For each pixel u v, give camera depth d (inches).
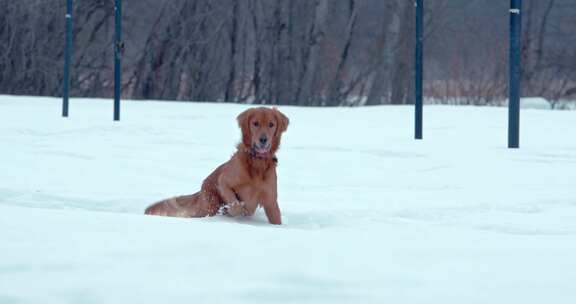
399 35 1534.2
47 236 187.8
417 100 593.9
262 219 301.9
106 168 415.5
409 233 216.7
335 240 189.9
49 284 151.7
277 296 146.4
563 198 334.6
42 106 938.1
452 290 150.3
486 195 347.6
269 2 1524.4
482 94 1473.9
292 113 941.8
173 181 382.0
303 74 1534.2
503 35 1582.2
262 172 290.2
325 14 1520.7
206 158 471.5
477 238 202.8
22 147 503.5
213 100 1528.1
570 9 1595.7
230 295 146.5
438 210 307.0
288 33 1529.3
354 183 389.7
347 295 147.3
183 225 206.5
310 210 303.9
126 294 146.8
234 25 1523.1
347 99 1573.6
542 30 1577.3
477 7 1605.6
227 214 308.8
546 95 1582.2
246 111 296.2
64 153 478.9
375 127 723.4
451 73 1563.7
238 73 1555.1
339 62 1545.3
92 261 165.6
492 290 150.3
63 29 1478.8
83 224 203.6
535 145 551.5
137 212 309.6
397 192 359.3
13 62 1465.3
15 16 1456.7
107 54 1530.5
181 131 639.8
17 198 320.8
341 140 583.5
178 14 1510.8
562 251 183.3
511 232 267.3
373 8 1587.1
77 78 1492.4
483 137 617.6
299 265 164.6
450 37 1567.4
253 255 171.6
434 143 560.1
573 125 743.1
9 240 183.2
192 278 155.6
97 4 1485.0
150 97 1530.5
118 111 718.5
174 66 1520.7
